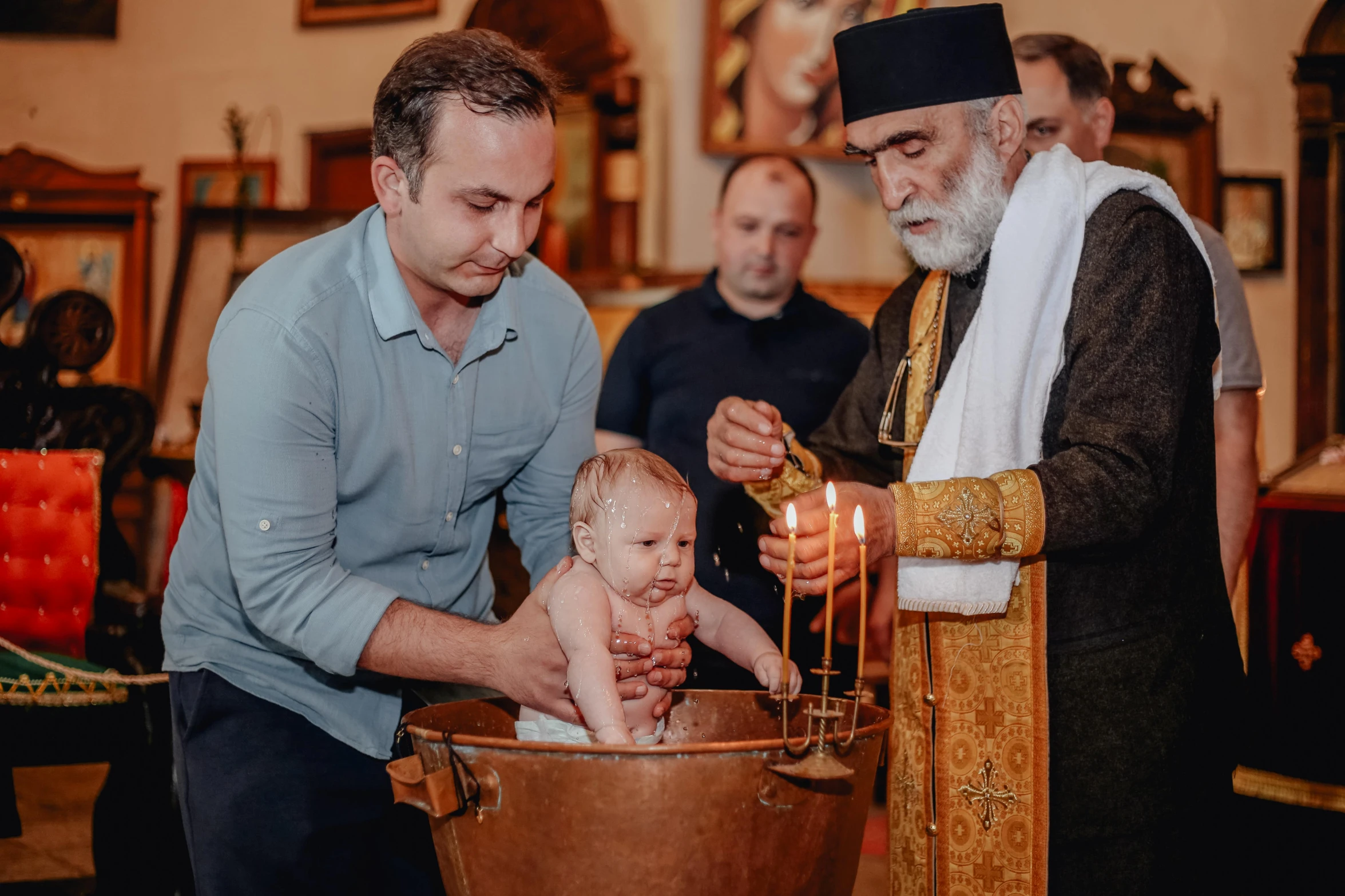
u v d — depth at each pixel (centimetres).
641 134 616
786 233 342
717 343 346
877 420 219
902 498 166
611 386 359
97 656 292
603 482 178
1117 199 184
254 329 174
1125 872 178
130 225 678
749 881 134
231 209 538
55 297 330
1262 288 579
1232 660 188
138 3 706
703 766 128
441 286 178
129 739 284
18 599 322
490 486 210
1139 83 571
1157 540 180
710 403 338
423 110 163
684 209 625
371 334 184
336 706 191
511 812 133
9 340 659
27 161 671
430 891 203
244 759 186
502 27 631
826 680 137
